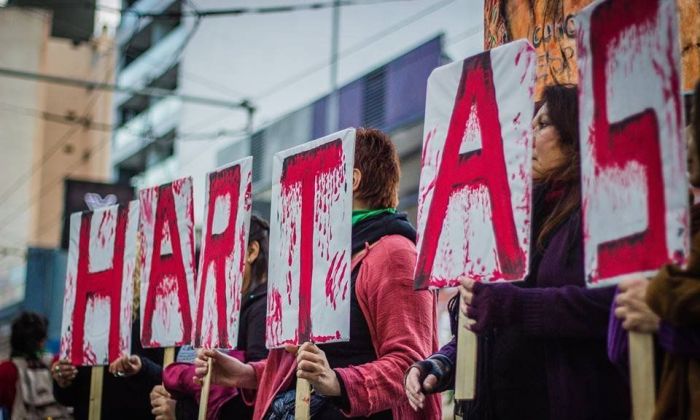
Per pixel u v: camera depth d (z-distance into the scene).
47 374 7.74
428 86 3.92
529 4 4.73
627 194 3.04
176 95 17.58
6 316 26.94
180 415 5.44
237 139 27.81
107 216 6.29
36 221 39.28
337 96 16.70
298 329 4.42
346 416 4.17
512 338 3.62
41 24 36.31
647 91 3.00
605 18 3.15
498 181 3.57
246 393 5.16
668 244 2.90
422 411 4.36
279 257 4.64
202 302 5.16
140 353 6.30
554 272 3.55
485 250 3.58
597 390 3.38
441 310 10.03
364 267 4.40
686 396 2.83
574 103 3.71
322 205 4.40
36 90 36.53
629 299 2.95
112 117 37.31
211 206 5.22
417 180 15.05
